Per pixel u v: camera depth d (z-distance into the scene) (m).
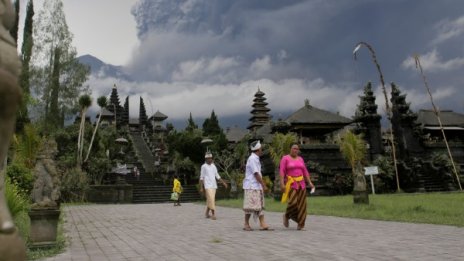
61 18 37.66
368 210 12.77
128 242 7.50
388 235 7.36
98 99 34.00
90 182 29.34
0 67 1.66
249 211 8.73
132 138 58.91
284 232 8.21
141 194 29.55
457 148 36.00
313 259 5.22
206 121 61.97
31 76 35.41
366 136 34.25
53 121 35.59
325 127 35.16
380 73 30.59
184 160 35.34
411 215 10.67
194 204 23.84
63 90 37.00
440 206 13.25
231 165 36.19
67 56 37.25
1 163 1.69
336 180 29.45
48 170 7.04
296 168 8.77
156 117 74.88
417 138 34.91
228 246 6.54
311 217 11.61
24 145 15.91
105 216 14.50
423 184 30.66
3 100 1.61
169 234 8.55
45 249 6.63
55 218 6.91
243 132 61.91
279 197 22.55
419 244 6.23
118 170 30.75
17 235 1.68
